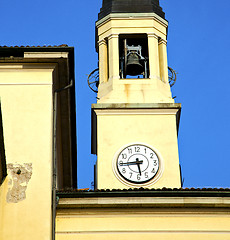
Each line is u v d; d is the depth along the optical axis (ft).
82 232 110.01
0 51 114.21
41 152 108.88
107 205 111.14
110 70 143.13
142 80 141.38
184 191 111.55
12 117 111.24
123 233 110.11
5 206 104.78
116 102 137.28
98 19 149.89
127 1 149.69
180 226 110.73
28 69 114.93
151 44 145.69
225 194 111.75
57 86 118.01
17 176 106.93
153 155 129.90
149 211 111.45
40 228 103.55
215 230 110.52
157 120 134.92
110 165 129.08
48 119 111.45
